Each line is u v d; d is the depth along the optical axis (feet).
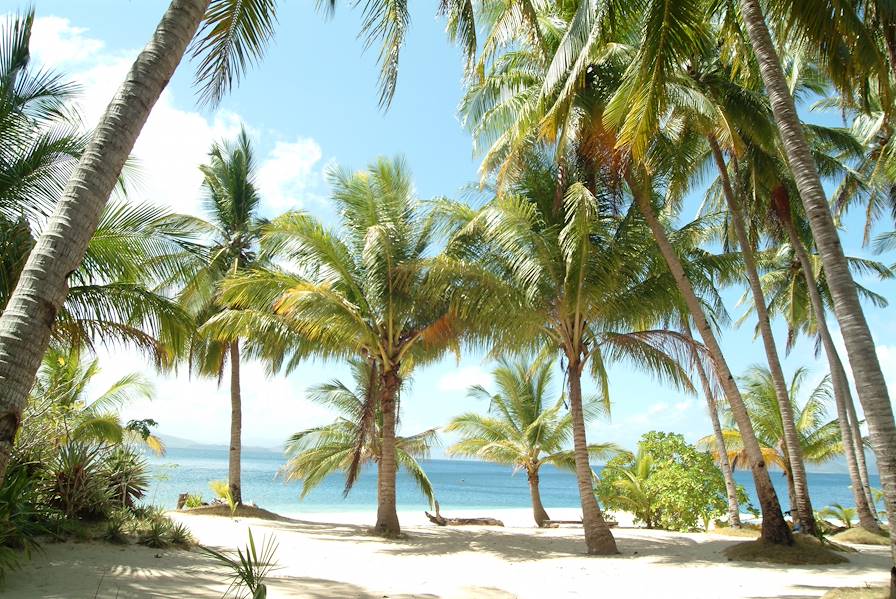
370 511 108.17
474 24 24.79
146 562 24.80
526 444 75.15
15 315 12.22
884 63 26.27
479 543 47.11
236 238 67.77
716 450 81.25
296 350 58.08
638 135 26.99
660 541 50.14
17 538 23.72
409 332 54.60
